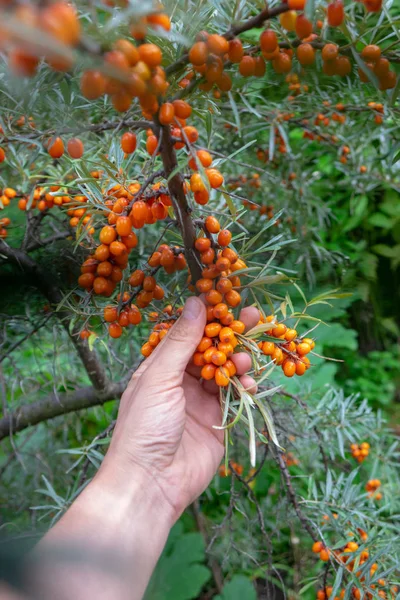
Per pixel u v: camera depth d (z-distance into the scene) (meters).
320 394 0.51
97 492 0.24
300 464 0.54
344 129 0.46
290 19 0.18
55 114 0.25
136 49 0.16
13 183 0.40
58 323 0.37
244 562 0.50
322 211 0.55
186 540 0.55
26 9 0.11
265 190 0.51
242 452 0.51
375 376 0.86
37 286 0.33
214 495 0.61
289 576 0.58
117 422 0.28
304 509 0.41
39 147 0.25
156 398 0.25
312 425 0.39
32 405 0.44
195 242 0.23
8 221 0.35
